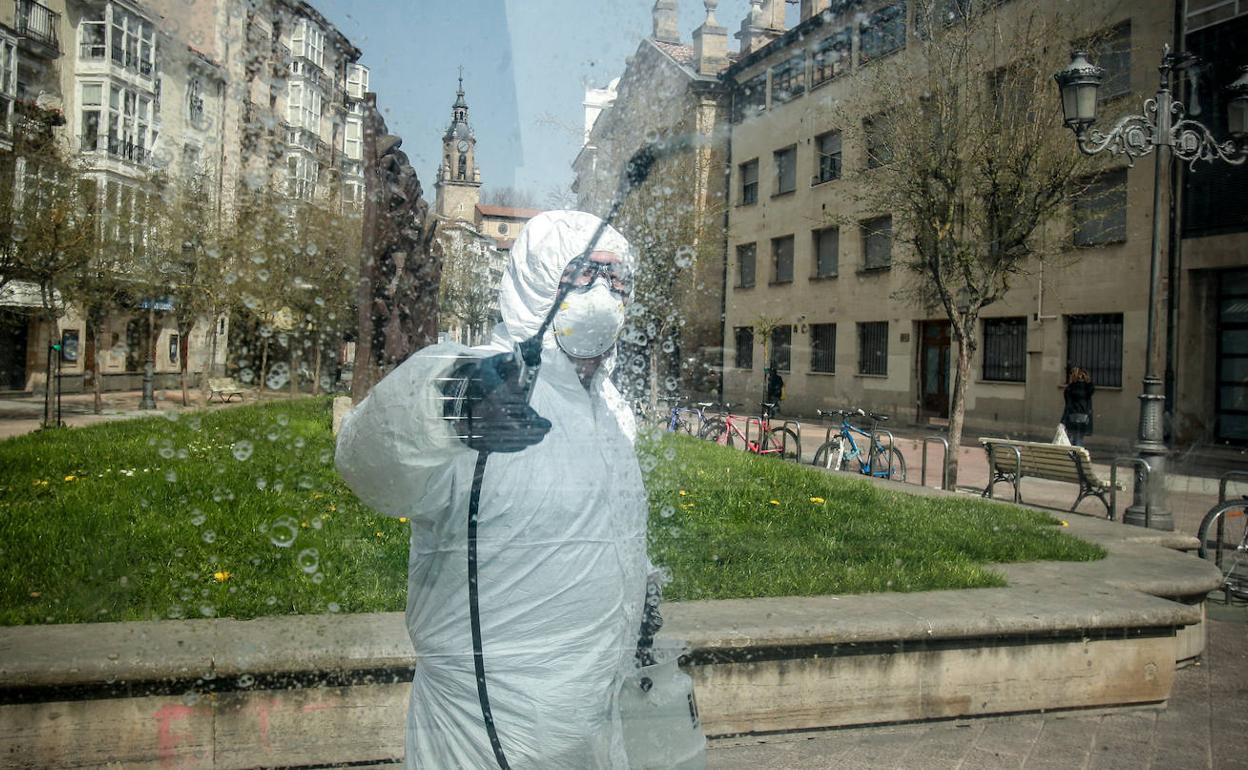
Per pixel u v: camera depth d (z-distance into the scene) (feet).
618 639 3.39
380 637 5.57
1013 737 6.85
